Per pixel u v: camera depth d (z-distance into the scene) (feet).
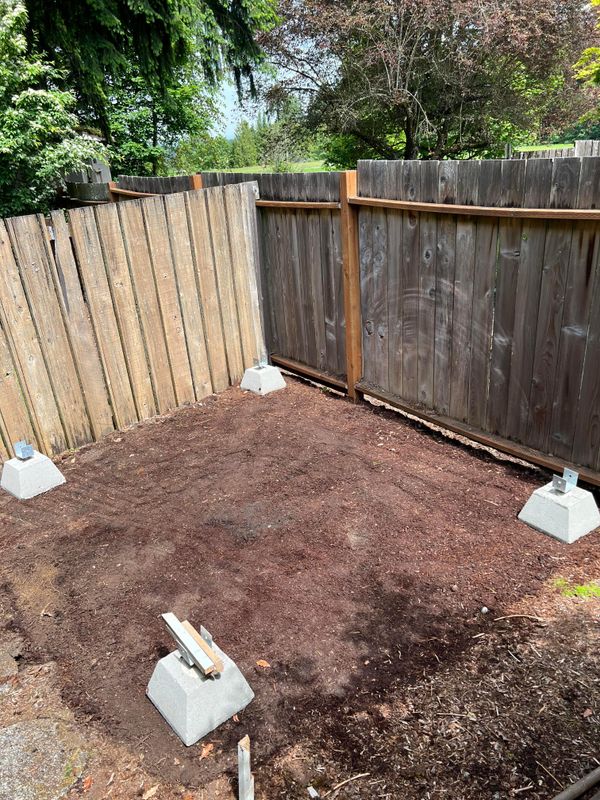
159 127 50.70
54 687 6.37
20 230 10.43
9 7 25.53
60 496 10.37
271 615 7.18
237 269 14.29
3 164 26.21
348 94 38.01
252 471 10.67
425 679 6.12
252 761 5.38
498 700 5.77
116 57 33.04
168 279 12.87
